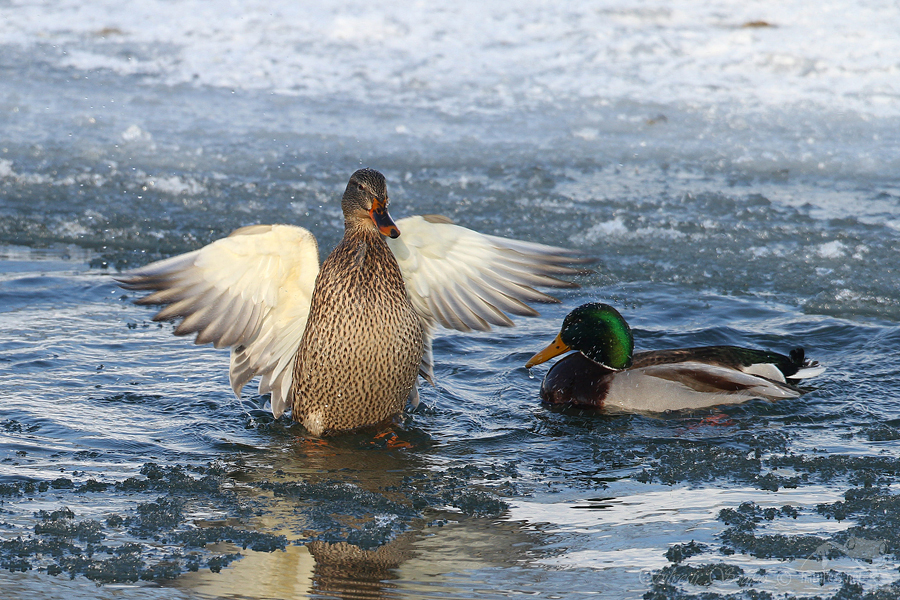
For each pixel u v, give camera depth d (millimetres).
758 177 19344
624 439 9711
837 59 24672
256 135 21359
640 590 6574
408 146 20812
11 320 12547
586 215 17203
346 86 24188
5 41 26469
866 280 14477
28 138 20797
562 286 10094
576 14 27875
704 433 9836
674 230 16547
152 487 8312
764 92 23328
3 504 7883
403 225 9828
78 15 28500
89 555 7078
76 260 15070
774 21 27062
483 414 10453
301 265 9500
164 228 16500
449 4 28719
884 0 28312
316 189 18531
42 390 10453
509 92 23625
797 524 7594
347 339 9320
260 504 8047
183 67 25297
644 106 22656
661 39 26141
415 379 9914
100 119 21984
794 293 14172
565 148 20828
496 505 8016
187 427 9812
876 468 8758
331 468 8930
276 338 9992
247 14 28312
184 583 6680
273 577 6777
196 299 9320
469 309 10281
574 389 10750
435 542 7359
